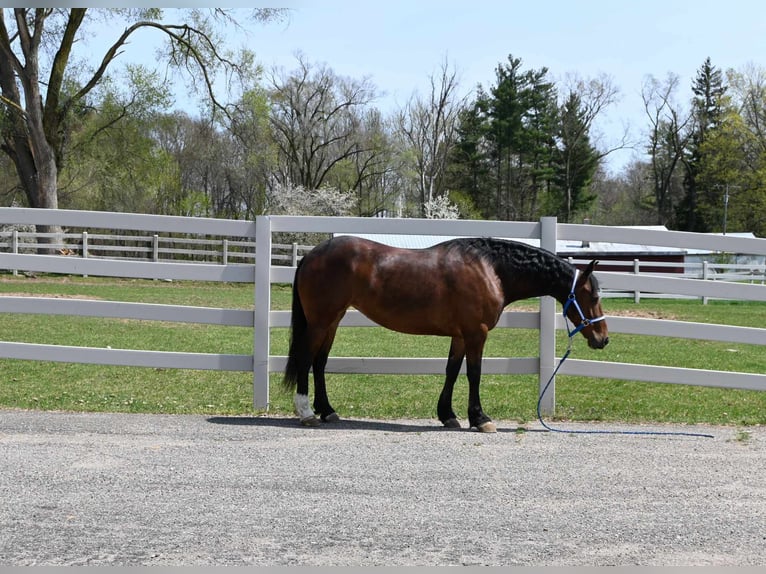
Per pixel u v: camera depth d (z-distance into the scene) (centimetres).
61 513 447
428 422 738
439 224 777
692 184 6359
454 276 685
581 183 6681
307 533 422
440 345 1472
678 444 644
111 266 781
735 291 777
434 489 503
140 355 780
